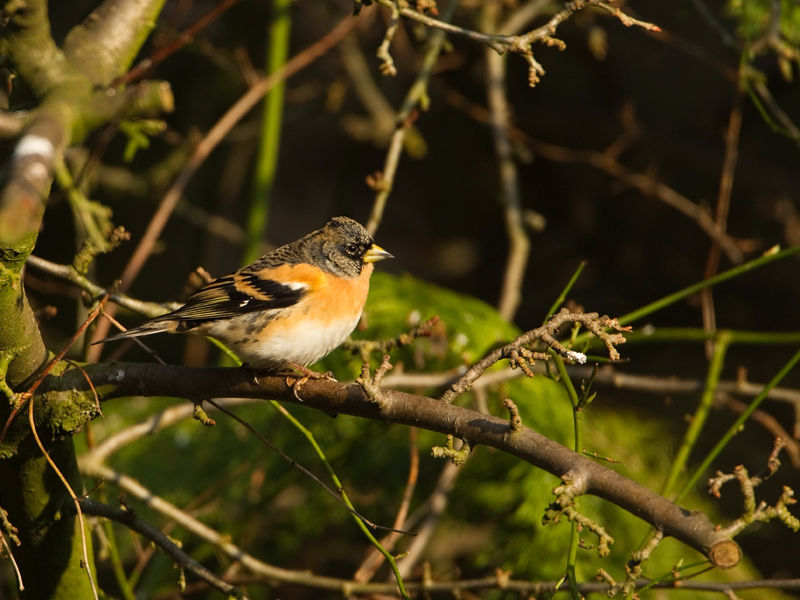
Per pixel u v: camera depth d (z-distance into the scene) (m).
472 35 6.54
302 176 17.70
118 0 6.14
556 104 14.92
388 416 5.44
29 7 5.18
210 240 15.18
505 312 11.20
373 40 14.97
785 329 13.91
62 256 14.12
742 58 9.33
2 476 6.15
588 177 14.82
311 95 14.04
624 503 4.63
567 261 15.15
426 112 15.45
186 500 10.70
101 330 8.95
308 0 15.03
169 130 14.13
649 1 13.96
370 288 11.31
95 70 5.78
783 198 13.73
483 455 10.59
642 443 11.28
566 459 4.84
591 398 5.77
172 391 6.00
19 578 5.51
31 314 5.60
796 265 13.71
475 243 15.91
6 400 5.71
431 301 10.92
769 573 11.62
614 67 14.16
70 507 6.36
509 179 12.01
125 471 11.05
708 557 4.26
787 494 4.44
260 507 10.30
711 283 7.62
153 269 15.92
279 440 10.75
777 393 9.02
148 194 13.14
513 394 10.70
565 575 5.57
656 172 14.13
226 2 5.82
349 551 11.77
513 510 10.16
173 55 15.09
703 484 11.40
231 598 6.25
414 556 8.93
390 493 10.60
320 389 5.71
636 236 14.65
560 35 13.72
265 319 7.13
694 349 14.02
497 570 8.11
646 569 9.39
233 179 15.45
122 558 10.77
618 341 5.06
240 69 12.28
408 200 16.23
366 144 15.96
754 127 13.93
